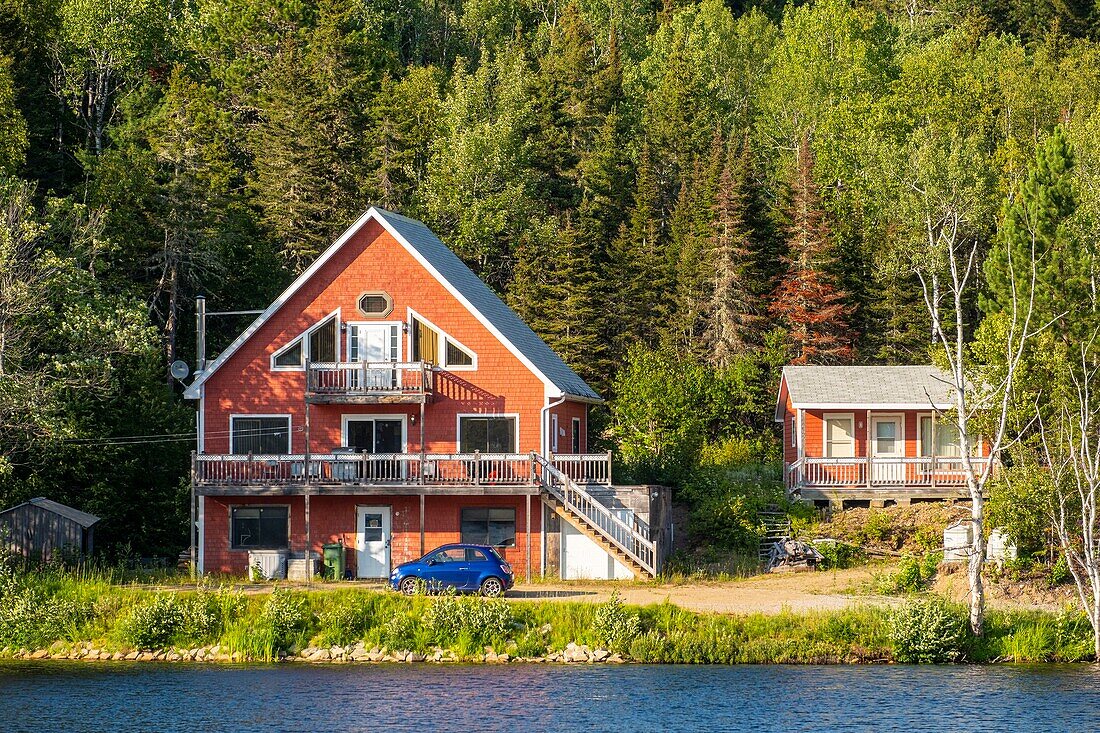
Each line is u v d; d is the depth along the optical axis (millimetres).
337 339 138125
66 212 158625
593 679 99500
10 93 189625
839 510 146875
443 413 137125
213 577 132375
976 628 106312
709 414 194250
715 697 94188
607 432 181750
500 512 134500
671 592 122125
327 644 108688
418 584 118500
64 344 143875
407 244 137625
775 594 120750
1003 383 111062
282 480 134125
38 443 137500
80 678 101812
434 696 95125
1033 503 113562
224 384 138125
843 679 99250
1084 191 180875
